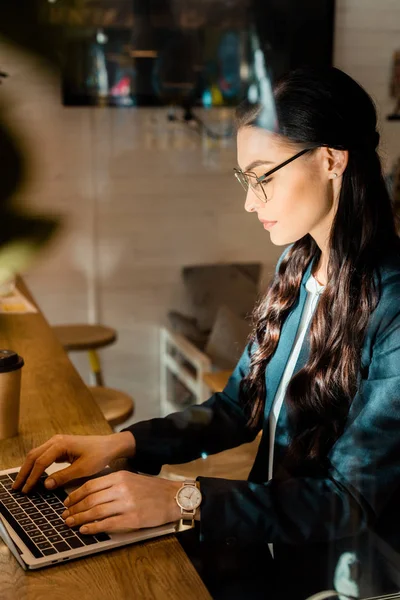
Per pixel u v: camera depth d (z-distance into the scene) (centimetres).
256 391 117
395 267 95
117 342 221
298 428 100
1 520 85
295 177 97
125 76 246
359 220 96
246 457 163
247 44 283
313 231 104
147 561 77
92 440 105
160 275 222
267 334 116
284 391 112
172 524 85
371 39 304
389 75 310
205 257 233
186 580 73
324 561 93
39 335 174
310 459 97
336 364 97
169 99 261
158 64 254
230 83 276
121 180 233
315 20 291
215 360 216
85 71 229
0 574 74
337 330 97
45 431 117
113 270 215
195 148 262
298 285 114
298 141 95
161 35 256
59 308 209
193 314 222
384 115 303
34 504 89
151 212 240
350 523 89
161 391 228
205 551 104
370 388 91
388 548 90
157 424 113
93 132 232
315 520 88
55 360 156
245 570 101
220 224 239
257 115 96
